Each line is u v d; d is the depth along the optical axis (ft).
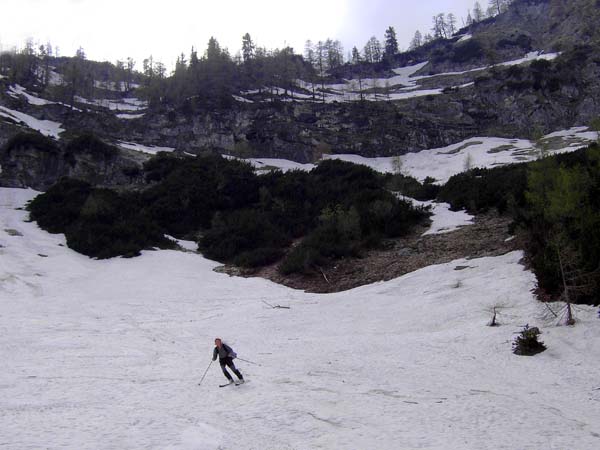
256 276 100.01
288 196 145.89
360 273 91.61
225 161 174.29
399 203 123.24
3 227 123.24
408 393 34.01
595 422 27.27
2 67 295.48
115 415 28.40
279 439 24.54
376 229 111.45
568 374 37.99
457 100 250.98
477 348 48.34
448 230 106.01
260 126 235.40
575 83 228.43
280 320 69.46
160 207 138.62
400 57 484.33
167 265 105.81
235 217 132.77
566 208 62.80
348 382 37.45
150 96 289.94
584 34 316.19
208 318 72.74
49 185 164.76
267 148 229.66
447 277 77.77
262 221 127.24
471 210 117.19
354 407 30.48
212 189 150.00
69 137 192.44
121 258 110.32
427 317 63.16
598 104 217.56
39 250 111.45
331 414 28.96
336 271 94.79
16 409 29.25
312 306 76.59
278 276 98.02
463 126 238.48
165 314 75.20
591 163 81.41
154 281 95.09
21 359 45.47
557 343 45.93
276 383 37.42
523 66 251.80
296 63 404.77
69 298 83.76
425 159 214.90
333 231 111.34
